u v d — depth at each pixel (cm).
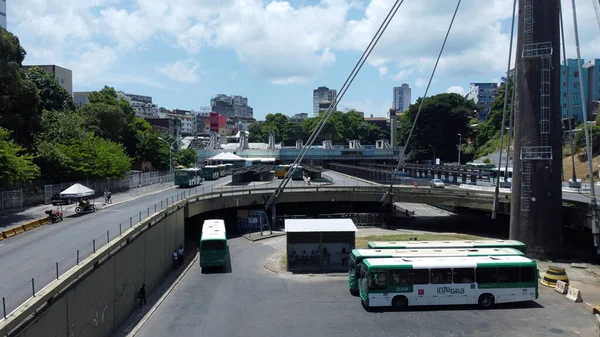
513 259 3362
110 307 2736
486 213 7588
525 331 2842
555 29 4741
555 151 4775
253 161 16450
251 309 3294
